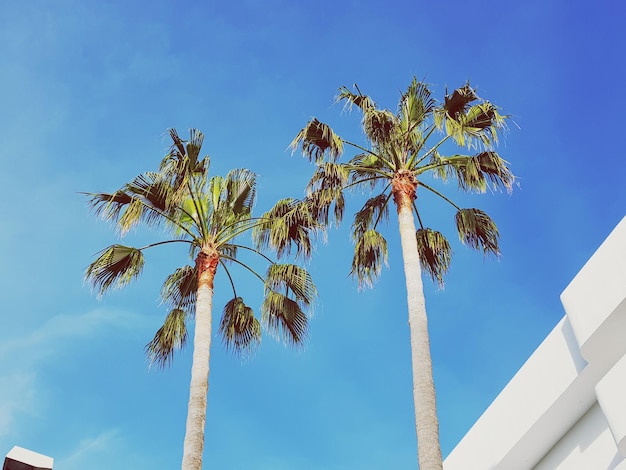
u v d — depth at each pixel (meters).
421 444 13.38
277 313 18.05
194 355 16.30
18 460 13.37
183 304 18.50
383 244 17.31
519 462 13.59
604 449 12.20
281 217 17.73
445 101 16.97
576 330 10.94
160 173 17.31
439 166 17.38
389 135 16.86
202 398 15.75
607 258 10.55
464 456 14.40
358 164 18.30
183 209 17.83
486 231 17.61
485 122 17.08
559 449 13.27
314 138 17.31
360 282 17.34
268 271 18.19
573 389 12.20
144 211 17.39
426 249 17.94
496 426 13.75
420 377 14.03
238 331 18.58
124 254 17.48
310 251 17.34
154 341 18.11
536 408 12.88
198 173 18.02
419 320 14.78
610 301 10.40
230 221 18.30
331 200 17.05
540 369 12.88
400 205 16.59
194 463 14.96
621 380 9.86
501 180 17.06
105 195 17.30
